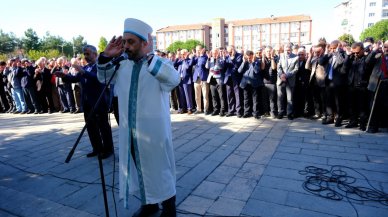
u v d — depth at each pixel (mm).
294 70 6191
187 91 7523
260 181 3398
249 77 6512
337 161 3930
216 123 6395
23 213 2863
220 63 6777
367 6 74125
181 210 2797
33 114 9297
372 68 5195
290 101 6395
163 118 2320
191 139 5219
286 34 71312
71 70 7770
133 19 2221
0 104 10227
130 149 2350
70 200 3107
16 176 3846
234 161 4059
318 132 5371
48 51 56219
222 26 78250
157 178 2336
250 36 74812
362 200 2914
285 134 5309
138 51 2246
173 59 8258
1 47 63344
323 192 3096
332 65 5648
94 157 4492
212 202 2941
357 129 5496
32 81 9102
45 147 5184
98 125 4273
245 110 6832
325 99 5922
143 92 2275
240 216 2674
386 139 4812
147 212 2693
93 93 4133
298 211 2732
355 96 5504
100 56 2381
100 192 3279
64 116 8500
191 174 3654
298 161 3973
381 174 3488
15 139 5871
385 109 5488
